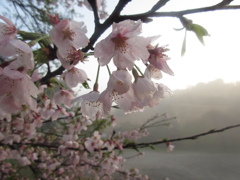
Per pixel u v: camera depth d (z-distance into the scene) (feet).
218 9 3.27
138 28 3.44
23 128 11.68
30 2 19.67
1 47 3.10
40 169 18.74
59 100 5.86
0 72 3.26
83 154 15.05
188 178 37.47
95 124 17.70
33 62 3.17
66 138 12.93
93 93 4.45
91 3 3.70
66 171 21.42
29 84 3.51
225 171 41.65
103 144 13.48
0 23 3.34
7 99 3.61
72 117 13.67
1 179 18.74
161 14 3.55
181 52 3.64
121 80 3.44
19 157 13.76
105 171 15.92
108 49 3.51
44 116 9.12
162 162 46.50
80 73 4.70
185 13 3.43
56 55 3.51
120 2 3.48
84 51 3.92
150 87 3.85
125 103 4.06
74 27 3.40
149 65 4.12
